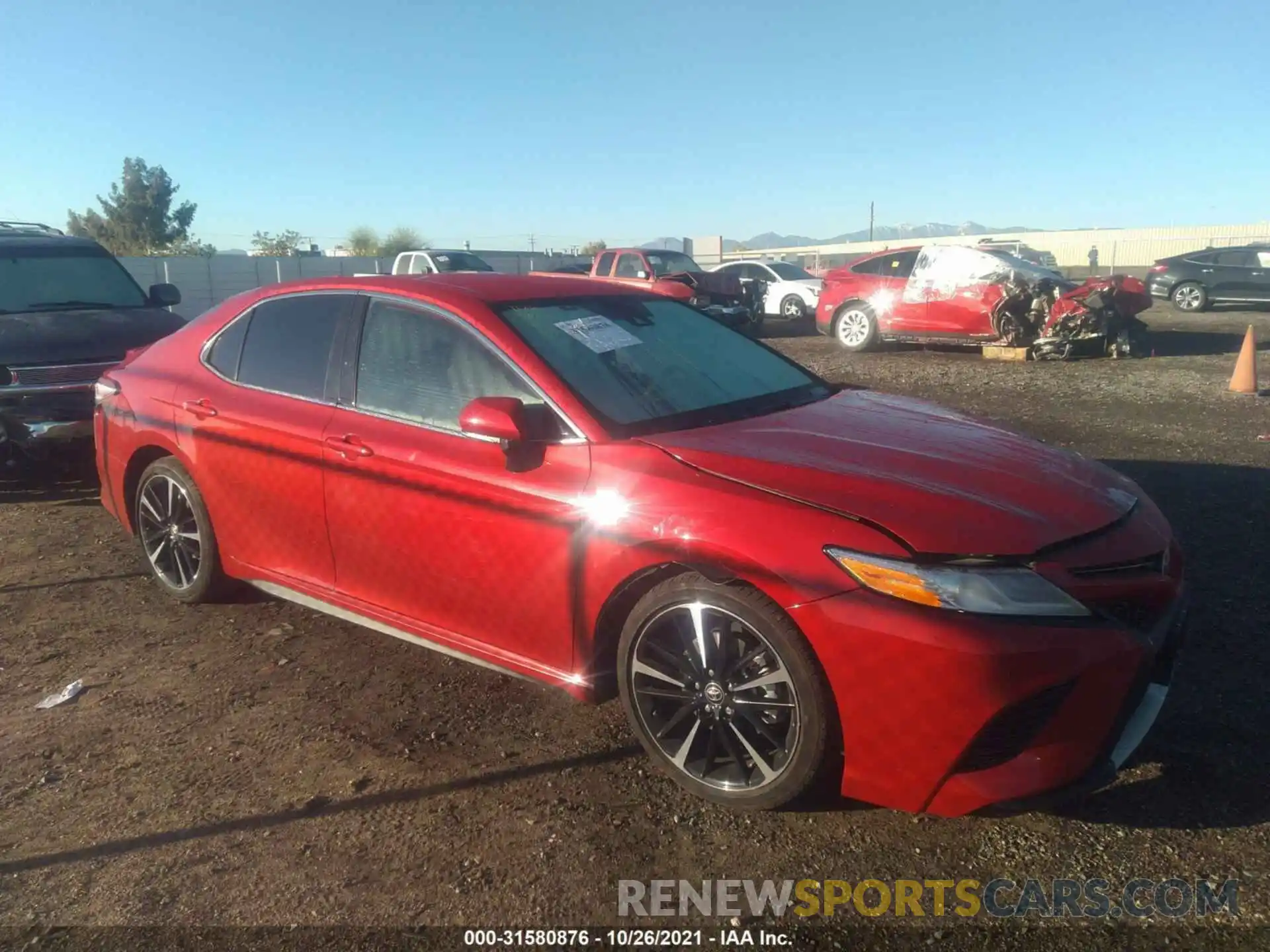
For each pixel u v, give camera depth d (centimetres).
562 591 322
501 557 335
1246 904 256
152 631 452
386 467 363
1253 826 287
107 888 273
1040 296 1383
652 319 415
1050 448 349
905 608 259
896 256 1529
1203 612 437
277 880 275
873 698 264
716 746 303
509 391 346
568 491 317
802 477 293
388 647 430
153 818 306
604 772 326
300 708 375
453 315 369
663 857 282
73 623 463
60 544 589
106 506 524
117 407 490
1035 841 284
